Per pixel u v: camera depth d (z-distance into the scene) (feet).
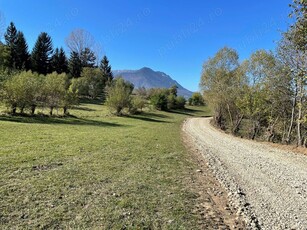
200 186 26.53
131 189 23.38
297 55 62.18
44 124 73.00
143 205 19.94
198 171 33.12
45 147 39.04
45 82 99.45
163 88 347.36
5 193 19.97
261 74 98.78
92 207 18.81
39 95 94.27
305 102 67.56
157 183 26.04
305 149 54.39
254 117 105.40
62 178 24.76
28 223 15.87
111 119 117.91
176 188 24.99
